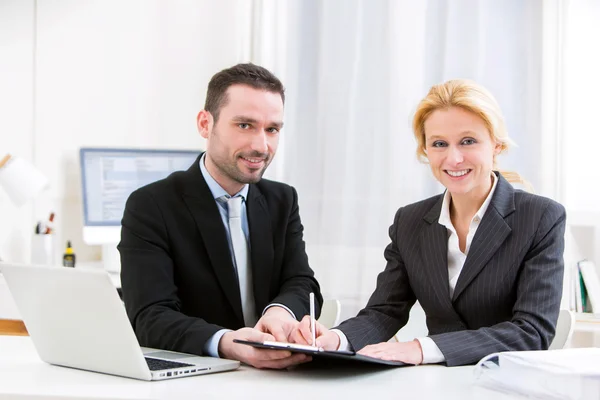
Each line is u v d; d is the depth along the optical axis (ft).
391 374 5.16
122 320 4.83
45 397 4.48
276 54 12.64
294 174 12.64
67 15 12.12
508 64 12.25
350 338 6.01
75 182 12.14
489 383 4.82
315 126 12.60
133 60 12.36
